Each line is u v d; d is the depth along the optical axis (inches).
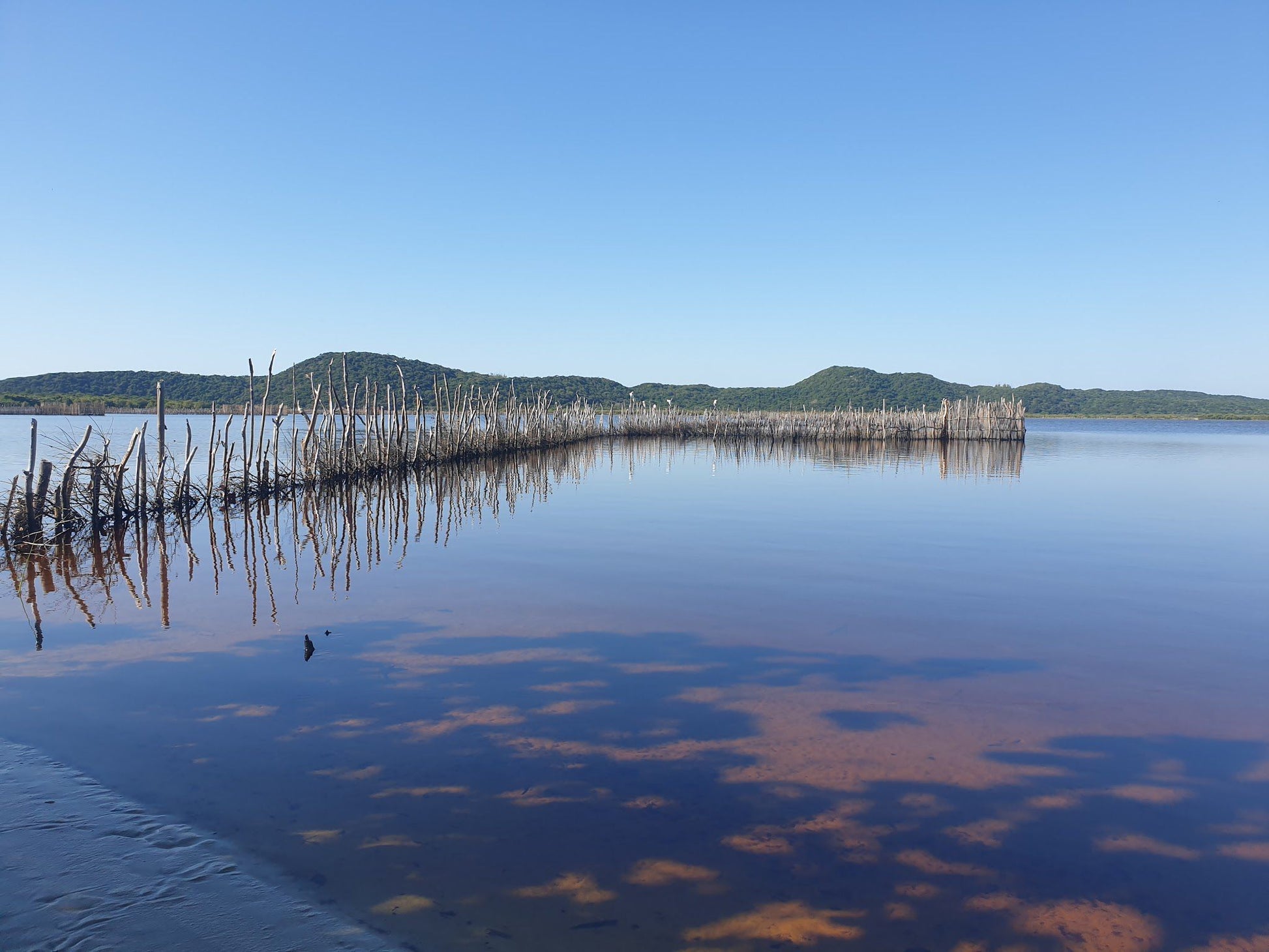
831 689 274.8
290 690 263.7
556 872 162.6
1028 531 623.2
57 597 390.3
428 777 203.3
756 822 185.9
